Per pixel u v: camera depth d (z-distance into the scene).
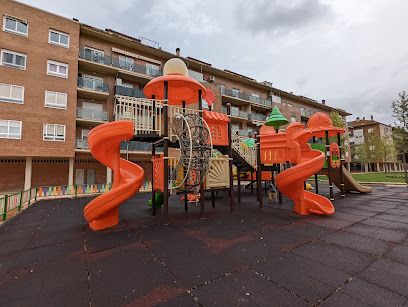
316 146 10.80
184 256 3.60
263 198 10.96
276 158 8.25
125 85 22.83
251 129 33.41
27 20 17.05
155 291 2.55
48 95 17.55
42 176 19.06
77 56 19.02
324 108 45.19
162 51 24.16
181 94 8.20
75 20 20.09
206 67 28.19
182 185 6.78
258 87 35.06
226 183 7.15
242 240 4.37
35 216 7.22
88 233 5.09
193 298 2.39
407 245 3.97
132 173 6.79
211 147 6.21
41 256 3.71
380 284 2.63
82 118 19.55
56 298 2.44
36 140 16.92
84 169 20.88
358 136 61.81
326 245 4.02
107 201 5.26
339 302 2.28
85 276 2.96
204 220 6.19
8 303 2.34
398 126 17.20
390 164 58.31
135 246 4.14
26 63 16.81
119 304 2.31
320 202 7.36
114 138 5.45
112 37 21.47
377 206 8.02
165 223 5.87
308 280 2.75
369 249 3.79
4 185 17.47
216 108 27.20
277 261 3.34
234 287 2.61
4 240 4.62
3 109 15.81
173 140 6.55
